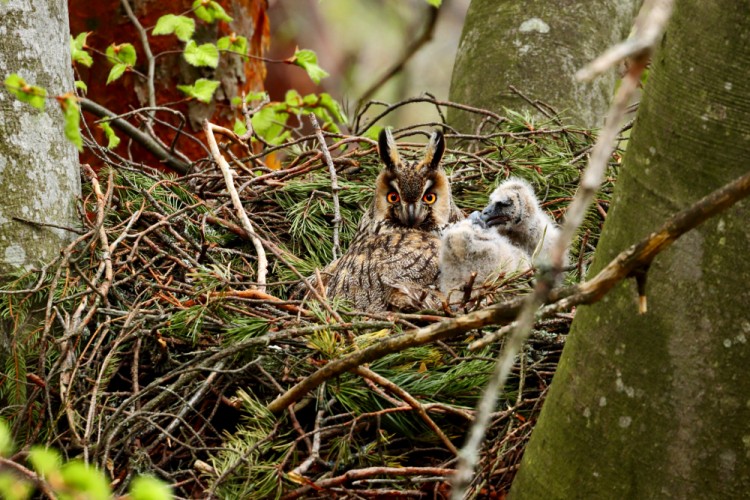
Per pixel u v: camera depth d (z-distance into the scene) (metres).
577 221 3.75
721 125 5.95
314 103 14.25
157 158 13.74
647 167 6.26
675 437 6.34
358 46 24.83
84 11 14.66
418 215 11.16
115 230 10.24
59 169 9.72
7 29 9.28
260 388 8.84
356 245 11.36
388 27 25.34
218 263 10.41
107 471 7.91
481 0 15.30
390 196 11.40
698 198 6.07
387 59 24.94
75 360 8.63
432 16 17.33
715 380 6.20
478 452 7.82
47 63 9.55
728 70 5.89
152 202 10.75
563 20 14.55
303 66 13.88
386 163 11.51
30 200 9.42
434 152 11.47
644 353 6.34
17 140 9.36
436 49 25.67
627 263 5.25
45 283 9.30
